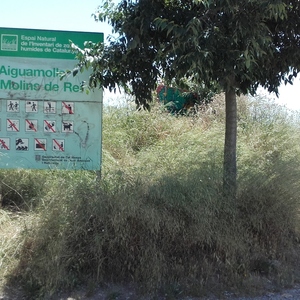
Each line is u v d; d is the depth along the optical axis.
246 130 9.62
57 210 4.85
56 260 4.52
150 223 4.67
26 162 6.25
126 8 5.35
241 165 6.63
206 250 5.00
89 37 6.33
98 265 4.66
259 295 4.70
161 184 5.08
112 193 4.87
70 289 4.55
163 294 4.59
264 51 4.82
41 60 6.25
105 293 4.56
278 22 5.27
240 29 4.50
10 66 6.21
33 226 4.95
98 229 4.76
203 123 9.98
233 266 4.95
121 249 4.73
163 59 4.93
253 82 5.48
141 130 9.25
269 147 8.84
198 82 5.15
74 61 6.29
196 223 4.84
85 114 6.32
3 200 6.19
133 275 4.72
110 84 5.57
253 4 4.52
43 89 6.26
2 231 5.17
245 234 5.11
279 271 5.09
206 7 4.56
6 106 6.20
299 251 5.56
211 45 4.53
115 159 7.93
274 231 5.31
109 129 8.95
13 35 6.21
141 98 5.80
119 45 5.23
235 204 5.13
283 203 5.31
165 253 4.82
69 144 6.30
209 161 6.14
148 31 5.12
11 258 4.76
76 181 5.19
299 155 8.37
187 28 4.43
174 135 9.10
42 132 6.27
